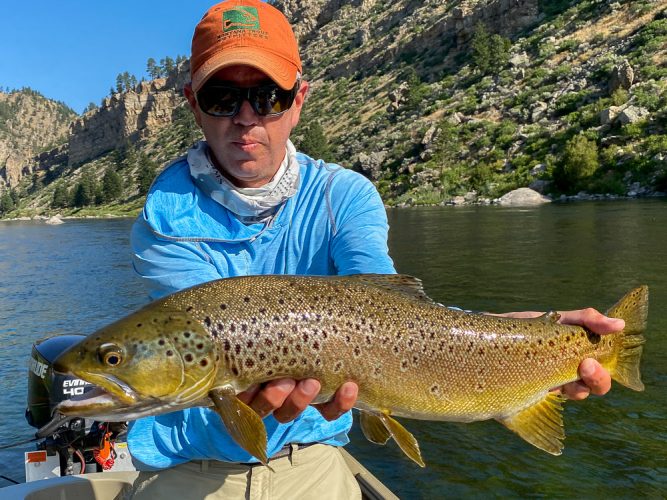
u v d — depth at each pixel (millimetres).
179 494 610
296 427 613
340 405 538
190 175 634
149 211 618
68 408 495
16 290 4320
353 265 592
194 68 592
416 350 571
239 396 529
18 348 2660
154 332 506
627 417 1533
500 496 1228
